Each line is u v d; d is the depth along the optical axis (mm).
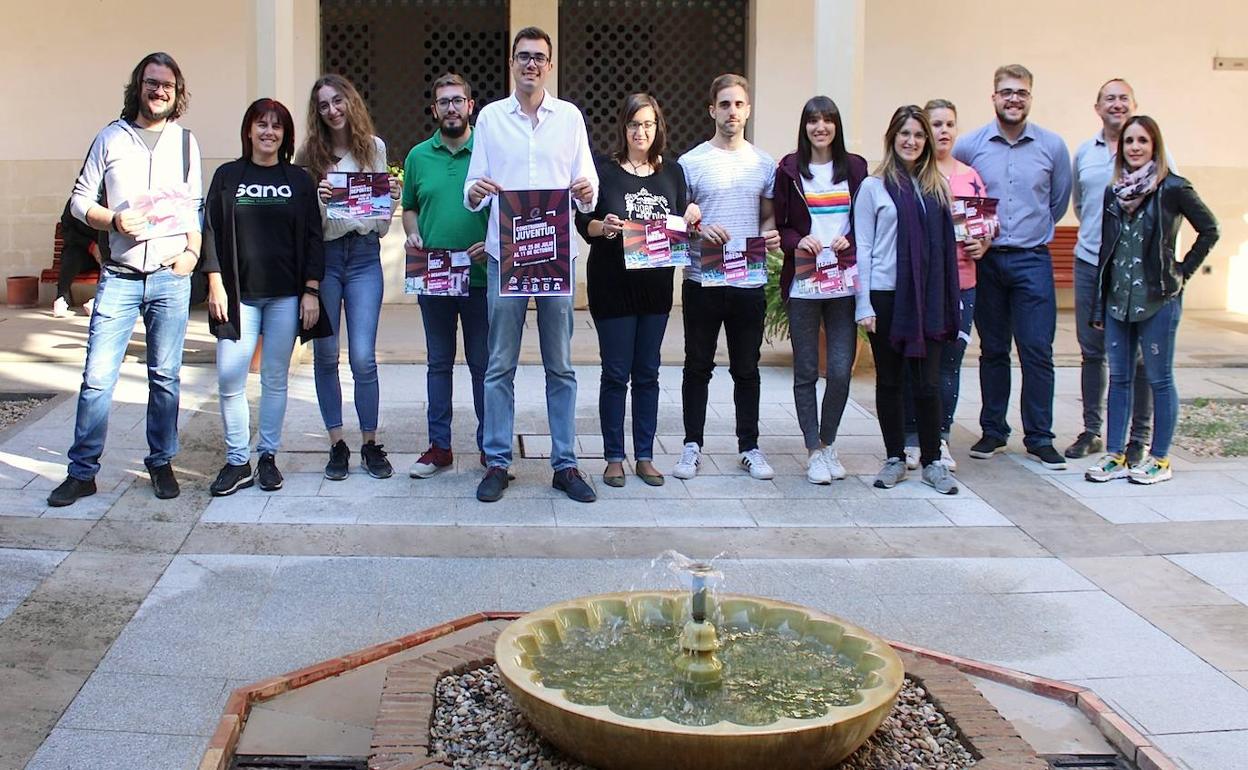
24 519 5371
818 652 3516
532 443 6957
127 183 5523
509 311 5789
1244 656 4332
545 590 4809
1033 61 12078
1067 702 3852
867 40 11930
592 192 5664
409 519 5605
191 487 5930
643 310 6043
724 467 6602
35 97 11641
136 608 4500
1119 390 6477
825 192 6188
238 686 3895
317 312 5926
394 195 6242
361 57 12039
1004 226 6695
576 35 12000
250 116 5758
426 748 3127
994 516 5910
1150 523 5836
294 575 4883
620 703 3158
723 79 6141
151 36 11570
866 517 5852
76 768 3369
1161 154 6207
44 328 10172
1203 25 12141
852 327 6336
